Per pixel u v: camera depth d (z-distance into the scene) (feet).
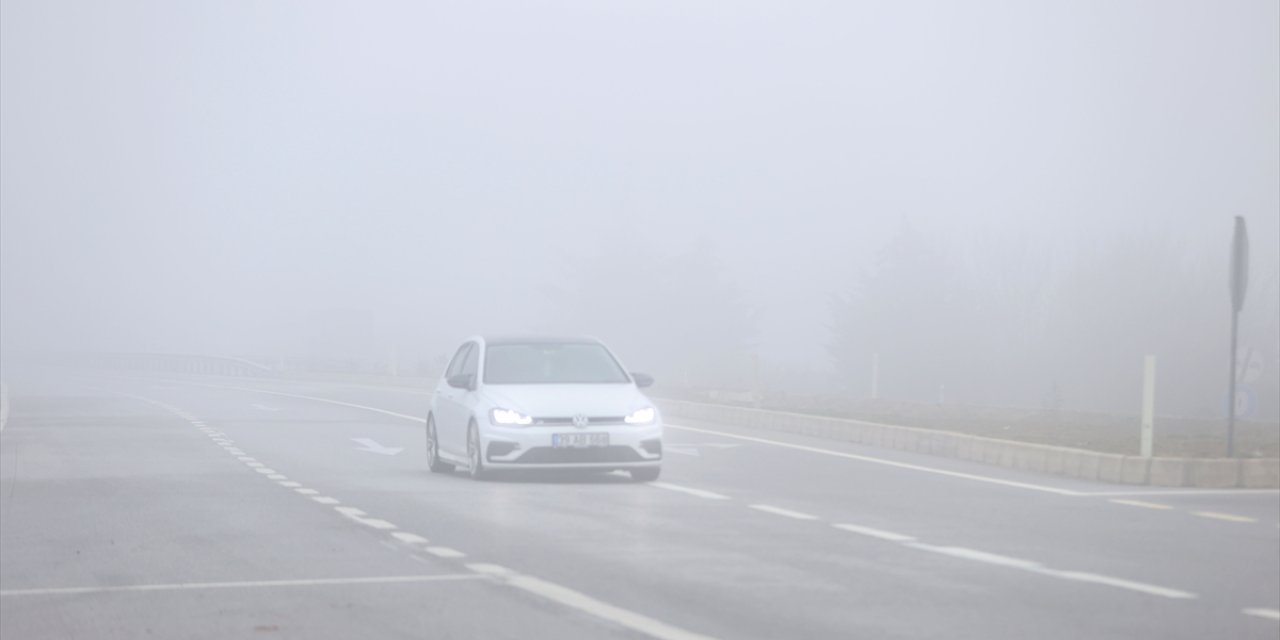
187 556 47.29
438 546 48.85
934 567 43.88
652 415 70.85
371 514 58.29
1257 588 40.42
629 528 53.36
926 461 84.84
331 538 51.13
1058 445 87.10
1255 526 54.70
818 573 42.75
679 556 46.24
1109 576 42.37
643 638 33.63
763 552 47.09
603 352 76.07
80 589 41.27
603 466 69.72
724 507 60.34
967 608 37.14
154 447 97.91
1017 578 41.91
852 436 101.35
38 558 47.16
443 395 77.51
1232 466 71.72
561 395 70.85
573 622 35.58
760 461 84.48
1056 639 33.40
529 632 34.45
